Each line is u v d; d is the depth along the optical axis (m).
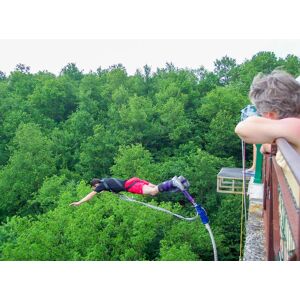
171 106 37.00
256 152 8.26
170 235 25.78
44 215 28.33
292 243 2.18
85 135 39.47
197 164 31.39
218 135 33.06
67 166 38.81
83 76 43.56
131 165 33.50
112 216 25.08
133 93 41.69
